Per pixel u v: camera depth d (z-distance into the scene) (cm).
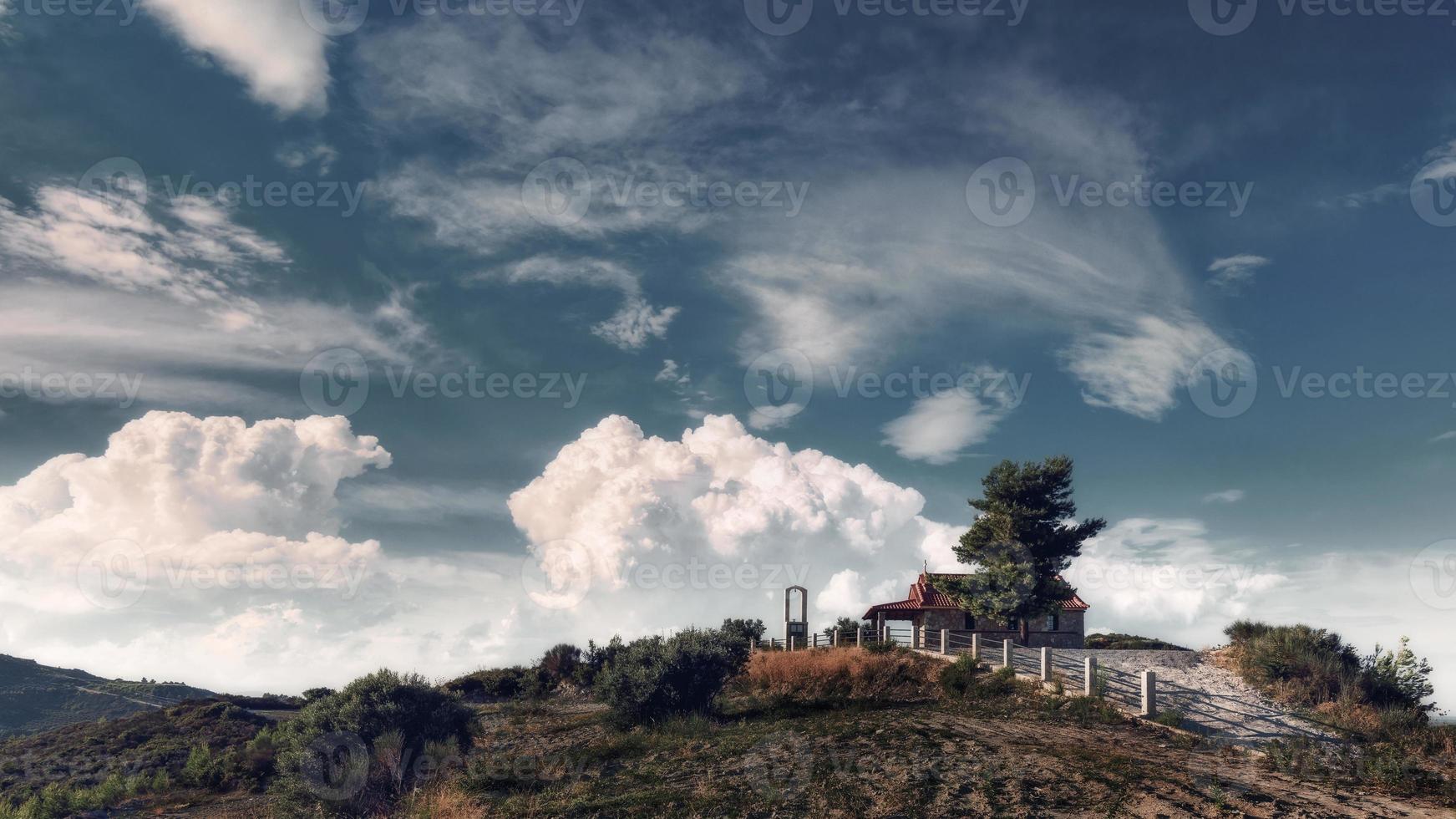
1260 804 1155
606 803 1380
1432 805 1168
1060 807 1185
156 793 2238
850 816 1205
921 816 1177
